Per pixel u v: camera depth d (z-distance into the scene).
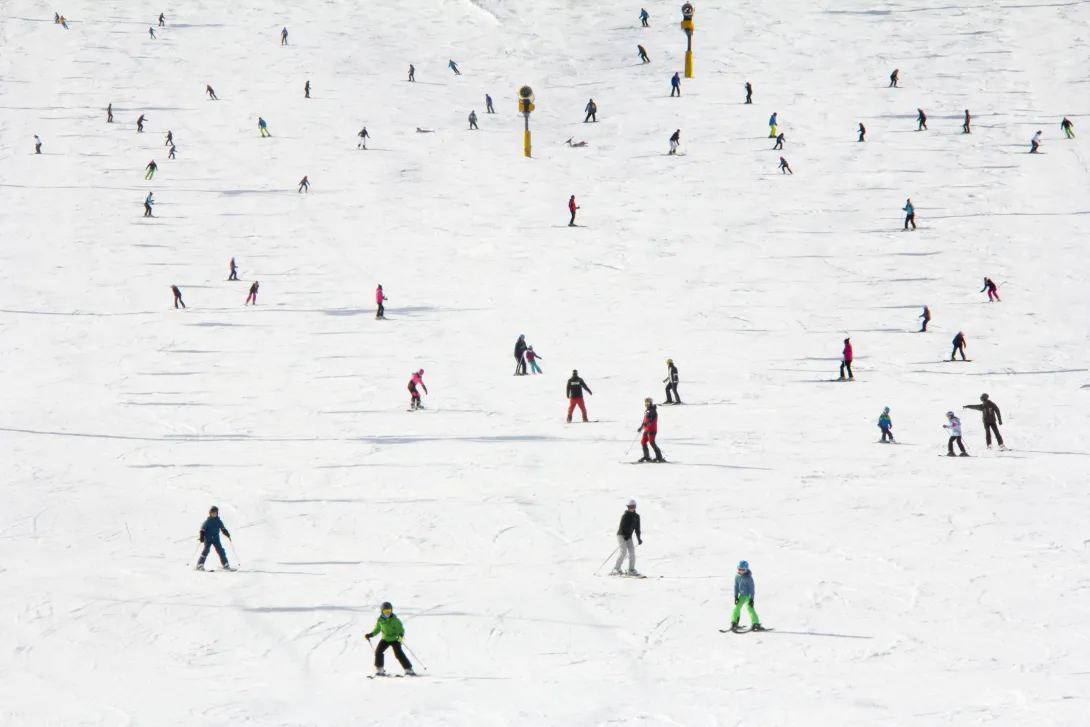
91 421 108.75
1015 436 100.25
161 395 117.69
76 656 57.78
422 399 116.19
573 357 132.75
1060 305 147.75
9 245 176.12
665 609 62.53
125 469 93.88
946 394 116.00
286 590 67.12
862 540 73.06
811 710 48.00
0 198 197.00
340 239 182.12
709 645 57.25
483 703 50.78
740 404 113.38
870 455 94.56
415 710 50.19
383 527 78.44
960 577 65.69
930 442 98.75
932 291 155.12
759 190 199.38
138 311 150.12
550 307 152.62
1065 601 61.12
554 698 51.06
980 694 48.91
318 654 57.75
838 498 82.31
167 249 176.88
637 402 114.69
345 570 70.44
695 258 170.75
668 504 81.50
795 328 142.62
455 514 80.69
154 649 58.69
